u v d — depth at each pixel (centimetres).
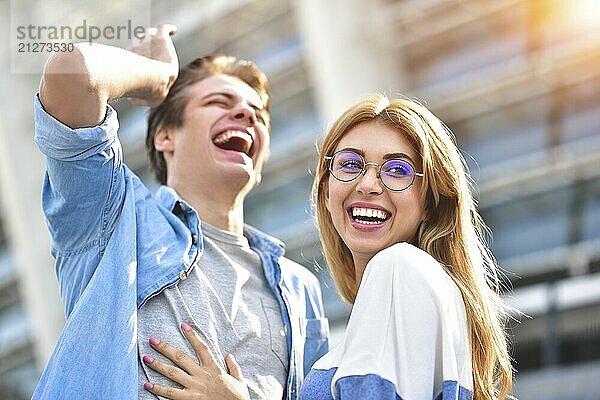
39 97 272
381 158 279
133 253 288
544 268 1416
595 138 1410
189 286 298
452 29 1585
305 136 1745
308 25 1634
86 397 270
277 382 304
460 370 255
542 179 1450
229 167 334
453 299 260
